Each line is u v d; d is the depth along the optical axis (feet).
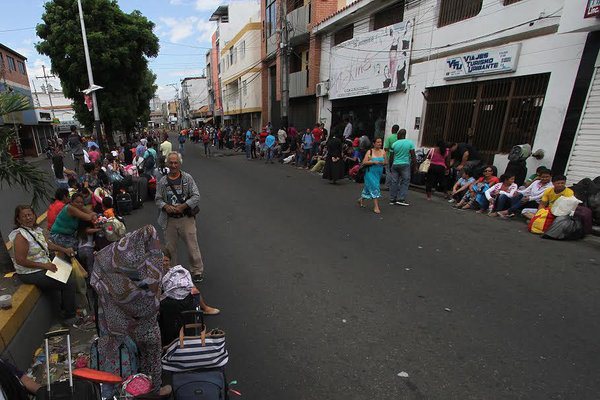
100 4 56.18
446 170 29.43
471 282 14.07
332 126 55.77
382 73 41.60
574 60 23.12
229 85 122.11
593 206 19.85
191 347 7.87
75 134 42.45
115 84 63.26
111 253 7.44
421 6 35.40
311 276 14.83
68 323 12.41
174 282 9.71
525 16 25.81
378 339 10.57
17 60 85.25
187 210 13.73
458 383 8.75
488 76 29.01
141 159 37.27
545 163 25.20
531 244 18.30
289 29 58.54
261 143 63.93
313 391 8.61
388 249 17.75
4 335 9.07
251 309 12.35
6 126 13.10
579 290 13.28
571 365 9.29
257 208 26.50
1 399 5.90
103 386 7.32
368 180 25.08
